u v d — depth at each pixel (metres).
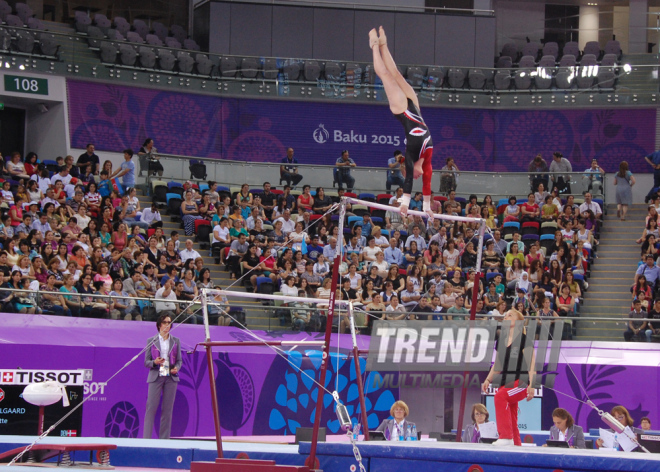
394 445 6.94
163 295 14.40
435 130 25.70
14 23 23.80
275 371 13.44
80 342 11.80
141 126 24.17
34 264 13.80
